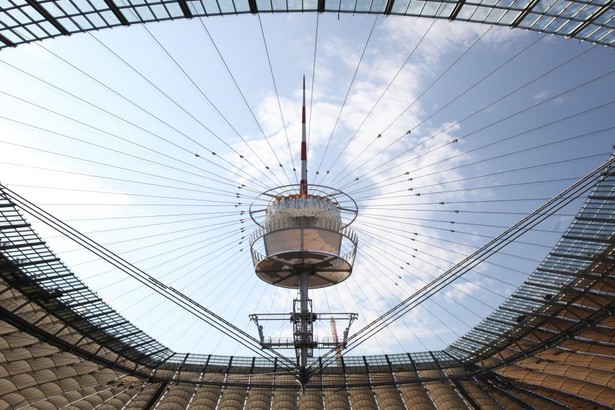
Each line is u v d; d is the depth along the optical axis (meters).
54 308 53.72
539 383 64.62
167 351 71.88
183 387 69.56
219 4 31.83
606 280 53.75
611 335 54.59
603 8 30.50
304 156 61.72
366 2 31.78
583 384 61.22
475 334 70.50
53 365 55.50
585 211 55.03
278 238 51.62
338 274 55.78
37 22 31.52
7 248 48.50
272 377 72.56
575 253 55.62
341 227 52.97
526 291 61.97
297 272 54.22
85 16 31.58
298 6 32.38
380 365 74.62
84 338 59.16
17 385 51.03
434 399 69.56
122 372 64.06
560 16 31.69
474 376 71.25
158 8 31.73
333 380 72.94
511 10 31.48
